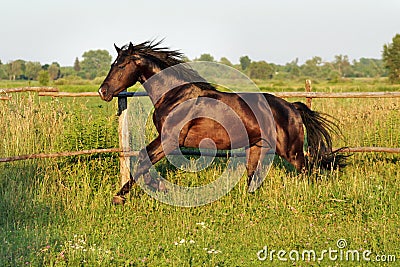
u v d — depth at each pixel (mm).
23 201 8242
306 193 8438
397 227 7336
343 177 9242
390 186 8922
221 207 8188
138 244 6723
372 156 10297
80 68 144000
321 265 6160
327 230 7289
